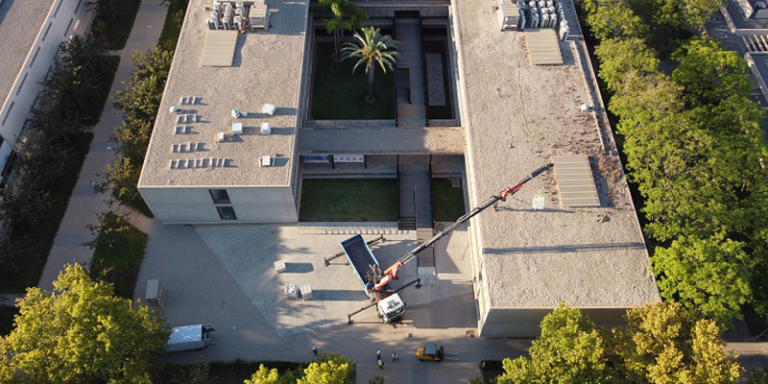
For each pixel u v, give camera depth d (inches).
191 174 2726.4
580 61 3117.6
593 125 2874.0
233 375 2513.5
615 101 2832.2
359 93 3491.6
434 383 2508.6
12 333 2183.8
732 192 2588.6
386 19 3703.3
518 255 2485.2
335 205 3051.2
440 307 2723.9
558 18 3245.6
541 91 2992.1
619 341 2239.2
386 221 2999.5
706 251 2309.3
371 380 2416.3
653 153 2635.3
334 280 2795.3
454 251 2888.8
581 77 3051.2
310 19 3531.0
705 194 2529.5
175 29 3688.5
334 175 3149.6
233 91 2999.5
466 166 2997.0
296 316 2691.9
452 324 2672.2
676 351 2057.1
